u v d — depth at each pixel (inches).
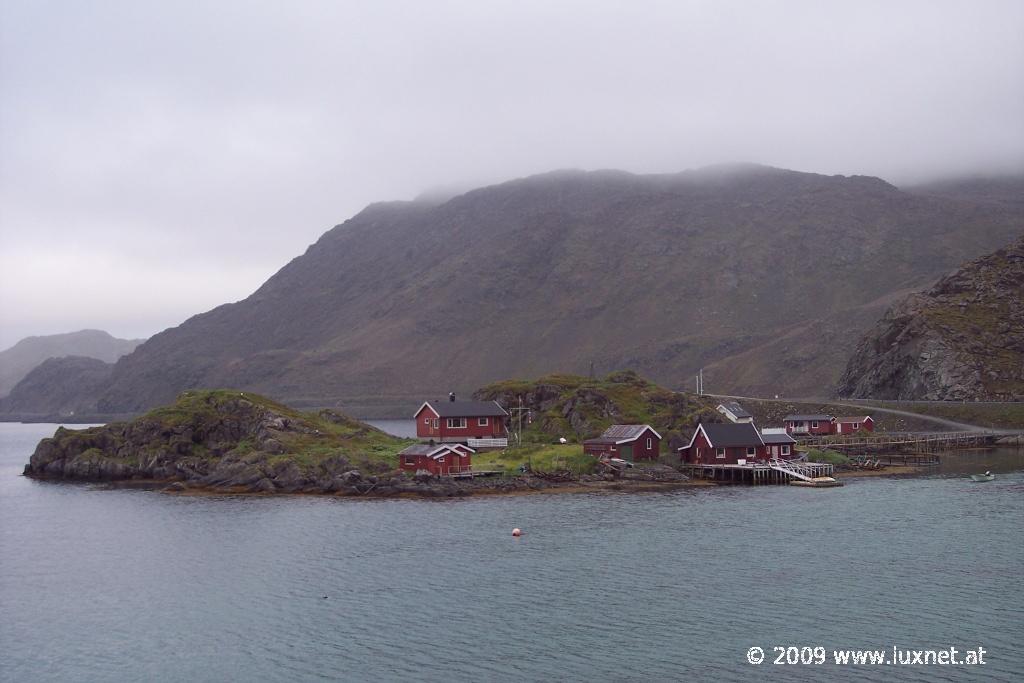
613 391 6043.3
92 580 2893.7
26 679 2060.8
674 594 2502.5
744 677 1913.1
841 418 7086.6
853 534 3213.6
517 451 5260.8
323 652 2143.2
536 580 2687.0
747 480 4822.8
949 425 6825.8
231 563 3038.9
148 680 2026.3
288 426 5497.1
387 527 3563.0
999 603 2336.4
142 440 5629.9
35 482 5408.5
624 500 4183.1
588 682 1911.9
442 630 2261.3
